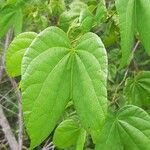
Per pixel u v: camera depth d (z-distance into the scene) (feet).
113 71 1.64
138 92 1.05
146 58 2.73
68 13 0.96
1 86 2.80
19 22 1.24
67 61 0.64
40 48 0.63
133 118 0.76
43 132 0.62
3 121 2.05
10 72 0.80
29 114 0.61
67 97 0.64
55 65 0.63
